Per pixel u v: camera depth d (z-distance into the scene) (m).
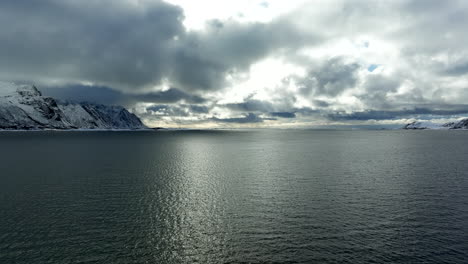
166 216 34.66
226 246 27.38
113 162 78.88
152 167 70.12
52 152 105.88
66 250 26.22
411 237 29.47
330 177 57.81
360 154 102.25
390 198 42.59
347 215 35.44
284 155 99.50
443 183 52.31
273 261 24.83
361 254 26.06
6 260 24.41
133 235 29.44
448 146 138.12
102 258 25.00
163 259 25.05
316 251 26.53
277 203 39.97
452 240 28.83
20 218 33.50
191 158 89.88
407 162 79.88
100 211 36.09
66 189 46.62
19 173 60.50
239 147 139.00
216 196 43.22
